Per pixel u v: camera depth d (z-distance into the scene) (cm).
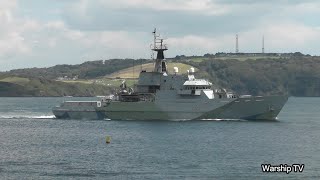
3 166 10106
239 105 17475
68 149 12219
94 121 18775
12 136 15038
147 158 10800
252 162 10400
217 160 10575
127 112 18450
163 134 14662
